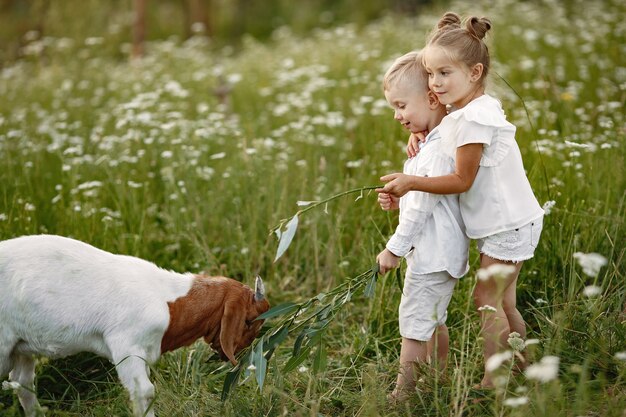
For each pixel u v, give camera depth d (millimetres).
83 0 12453
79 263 3326
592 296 3912
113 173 5988
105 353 3355
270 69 10508
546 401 3150
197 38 12469
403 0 16906
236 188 5645
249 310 3559
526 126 6566
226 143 6789
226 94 8711
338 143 6730
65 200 5738
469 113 3312
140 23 13484
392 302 4434
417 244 3508
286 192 5441
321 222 5273
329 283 4859
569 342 3725
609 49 8742
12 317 3264
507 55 9078
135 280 3371
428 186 3316
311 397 3646
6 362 3324
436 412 3285
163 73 10141
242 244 5160
